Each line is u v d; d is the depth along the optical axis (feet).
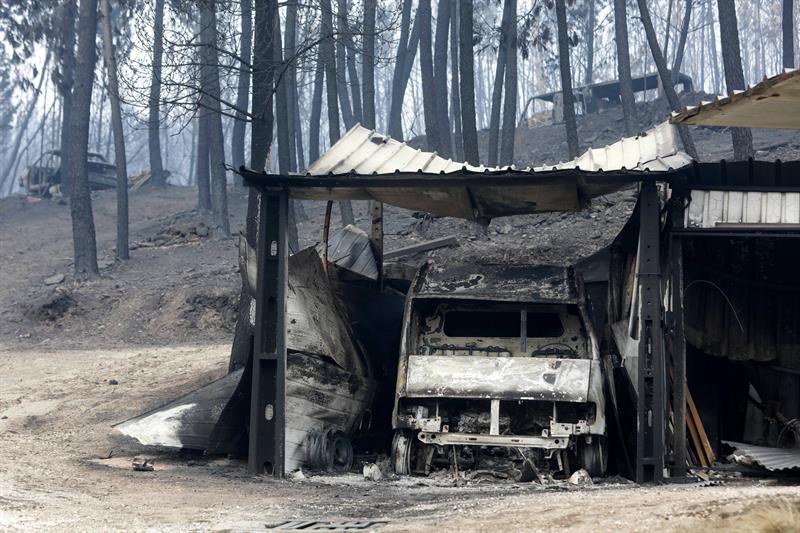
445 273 46.55
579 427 39.70
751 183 41.29
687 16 159.74
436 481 39.27
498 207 43.91
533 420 42.34
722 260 45.55
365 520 27.40
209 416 45.60
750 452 40.29
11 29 157.89
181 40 58.18
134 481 38.88
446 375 41.63
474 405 42.47
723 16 73.15
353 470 43.78
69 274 103.65
